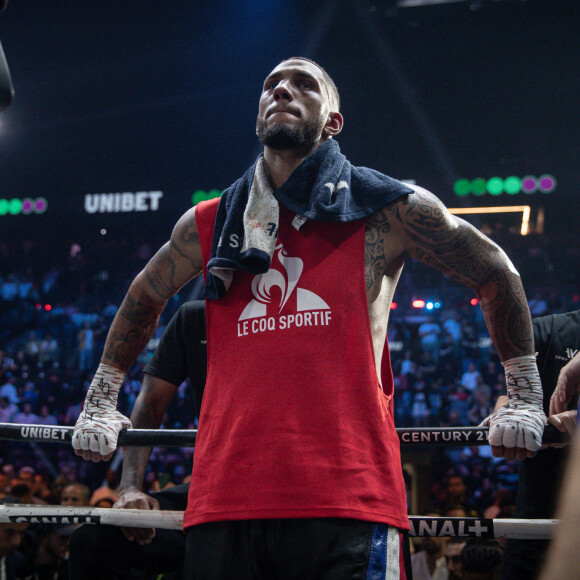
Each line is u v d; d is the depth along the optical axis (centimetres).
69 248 1641
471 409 1184
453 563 436
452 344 1307
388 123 1558
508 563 235
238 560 154
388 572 149
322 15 1432
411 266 1457
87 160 1686
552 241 1462
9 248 1655
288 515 149
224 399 165
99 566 223
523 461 238
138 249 1623
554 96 1489
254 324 167
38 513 196
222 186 1644
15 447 1102
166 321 1409
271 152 190
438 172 1544
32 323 1510
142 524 194
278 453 153
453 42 1444
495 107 1519
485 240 181
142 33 1497
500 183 1518
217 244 179
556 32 1407
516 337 182
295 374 159
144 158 1673
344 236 171
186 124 1645
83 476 1059
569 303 1383
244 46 1528
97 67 1562
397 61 1502
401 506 157
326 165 181
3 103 130
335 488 150
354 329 163
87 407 198
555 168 1501
